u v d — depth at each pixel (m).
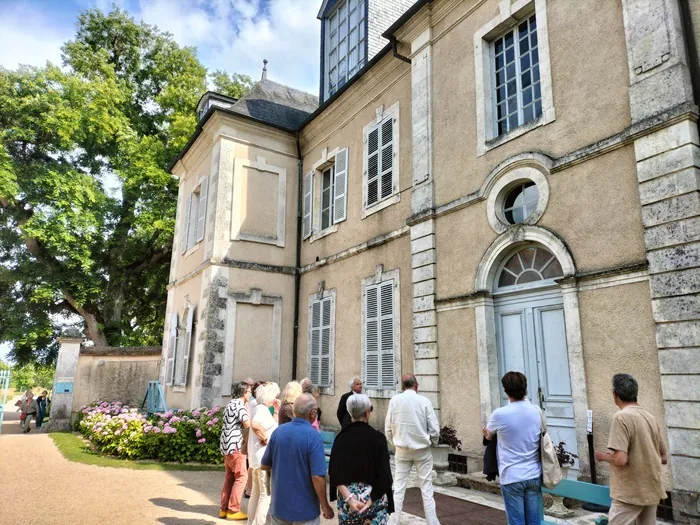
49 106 15.74
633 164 5.20
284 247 11.88
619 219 5.23
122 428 8.93
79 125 16.30
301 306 11.55
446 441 6.36
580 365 5.30
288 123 12.85
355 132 10.56
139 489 6.15
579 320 5.40
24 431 13.89
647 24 5.20
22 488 6.16
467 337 6.71
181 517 4.96
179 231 14.09
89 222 15.93
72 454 8.84
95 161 18.11
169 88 19.25
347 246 10.20
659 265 4.75
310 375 10.64
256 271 11.33
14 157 16.31
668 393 4.52
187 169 14.23
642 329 4.86
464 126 7.40
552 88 6.17
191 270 12.41
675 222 4.69
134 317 20.72
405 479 4.46
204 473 7.29
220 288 10.80
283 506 3.01
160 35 20.69
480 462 6.20
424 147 7.97
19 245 17.41
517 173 6.40
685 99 4.78
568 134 5.89
